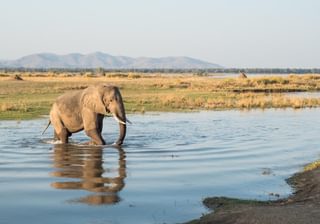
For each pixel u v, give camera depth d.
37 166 15.21
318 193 11.84
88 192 12.16
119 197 11.75
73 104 20.44
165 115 32.53
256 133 23.84
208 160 16.56
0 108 32.78
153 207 11.00
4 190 12.27
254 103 41.69
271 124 27.91
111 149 18.58
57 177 13.73
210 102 41.78
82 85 64.94
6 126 25.38
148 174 14.24
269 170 15.13
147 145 19.59
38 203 11.19
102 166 15.27
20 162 15.82
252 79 77.56
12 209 10.74
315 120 30.34
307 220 9.25
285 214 9.70
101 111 19.80
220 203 11.29
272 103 42.72
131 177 13.82
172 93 54.34
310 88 67.50
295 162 16.52
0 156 16.91
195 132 23.80
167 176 14.01
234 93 55.66
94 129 19.89
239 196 12.11
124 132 19.66
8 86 64.00
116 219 10.13
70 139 21.45
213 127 26.03
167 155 17.36
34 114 31.19
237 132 24.08
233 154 17.81
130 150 18.34
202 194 12.17
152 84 71.62
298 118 31.61
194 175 14.21
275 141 21.25
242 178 13.99
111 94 19.67
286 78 85.12
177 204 11.25
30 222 9.88
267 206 10.66
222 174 14.45
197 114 33.69
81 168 14.96
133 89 61.44
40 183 13.02
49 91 53.41
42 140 20.81
